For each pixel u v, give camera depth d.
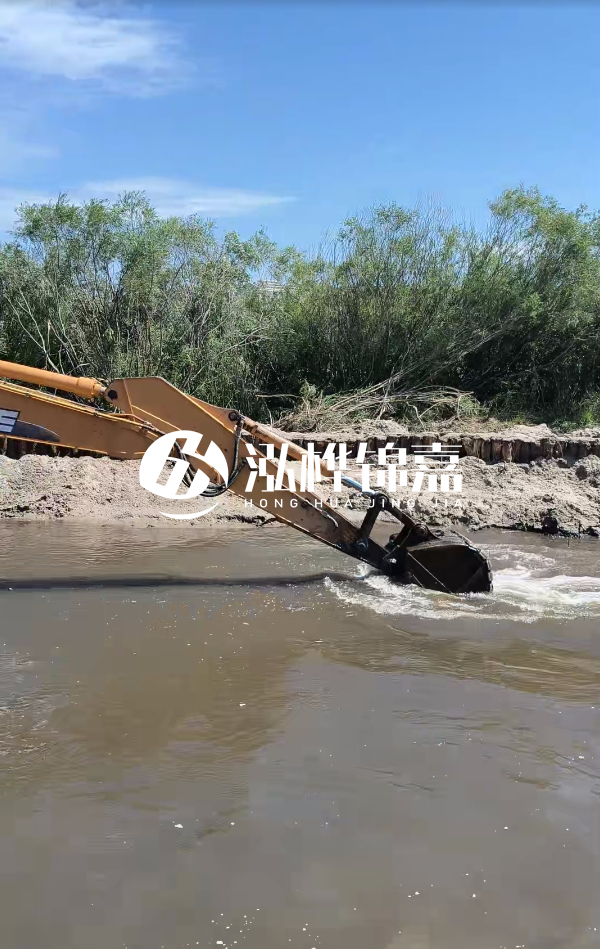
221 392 14.71
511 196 15.82
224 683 4.52
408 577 6.66
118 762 3.62
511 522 9.22
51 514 8.95
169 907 2.68
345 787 3.42
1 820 3.16
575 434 12.25
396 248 15.53
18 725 3.97
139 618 5.67
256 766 3.59
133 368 14.03
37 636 5.26
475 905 2.71
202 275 14.67
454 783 3.46
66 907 2.68
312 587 6.53
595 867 2.91
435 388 15.20
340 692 4.41
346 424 13.78
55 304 14.19
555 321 15.59
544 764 3.63
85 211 14.35
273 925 2.61
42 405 6.62
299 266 16.28
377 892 2.77
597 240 15.94
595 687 4.53
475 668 4.80
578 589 6.67
